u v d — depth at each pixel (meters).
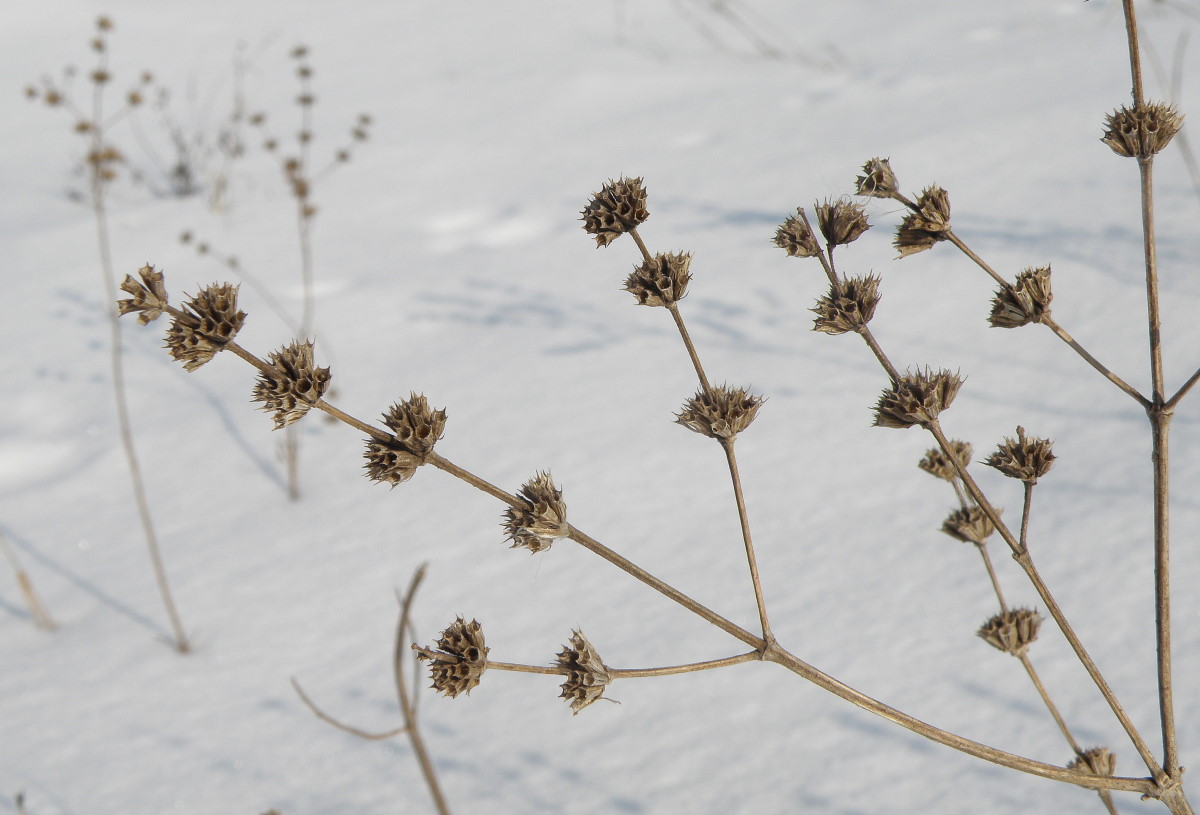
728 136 6.39
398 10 11.68
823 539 2.83
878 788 2.01
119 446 4.12
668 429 3.51
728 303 4.27
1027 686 2.17
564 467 3.42
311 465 3.78
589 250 5.09
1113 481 2.72
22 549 3.55
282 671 2.75
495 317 4.61
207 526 3.51
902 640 2.39
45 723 2.69
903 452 3.11
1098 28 6.97
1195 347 3.16
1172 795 1.14
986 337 3.55
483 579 2.97
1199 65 5.54
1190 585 2.30
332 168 7.09
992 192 4.59
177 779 2.42
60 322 5.23
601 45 9.52
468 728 2.44
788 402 3.51
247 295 5.24
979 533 1.49
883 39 8.34
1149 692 2.06
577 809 2.12
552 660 2.59
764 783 2.08
